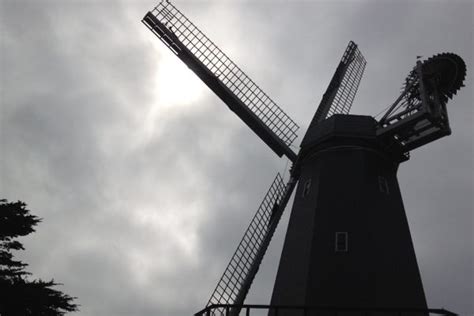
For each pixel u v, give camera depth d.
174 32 24.48
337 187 19.12
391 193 19.52
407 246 18.17
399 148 20.64
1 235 19.81
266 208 22.73
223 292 19.88
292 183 23.52
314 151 21.19
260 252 21.58
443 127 18.92
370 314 15.97
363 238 17.59
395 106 19.92
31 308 18.75
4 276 19.23
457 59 19.59
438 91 20.11
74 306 20.08
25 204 20.53
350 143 20.16
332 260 17.19
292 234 19.36
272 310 17.61
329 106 24.58
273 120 24.38
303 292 16.78
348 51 27.16
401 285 16.88
